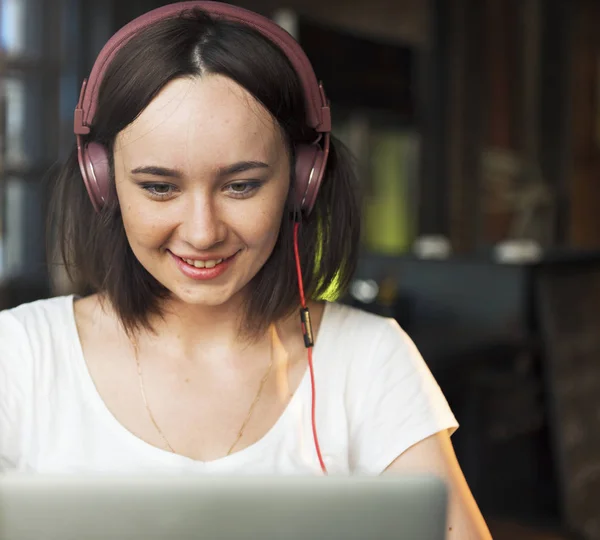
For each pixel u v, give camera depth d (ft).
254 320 3.56
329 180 3.75
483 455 11.71
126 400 3.52
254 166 3.10
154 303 3.55
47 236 3.88
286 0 21.17
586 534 11.73
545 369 12.32
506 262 12.68
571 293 13.02
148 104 3.02
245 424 3.53
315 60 20.26
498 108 23.94
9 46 13.17
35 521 2.06
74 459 3.42
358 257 3.88
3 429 3.43
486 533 3.46
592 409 12.58
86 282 3.76
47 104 13.48
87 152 3.37
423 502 2.13
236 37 3.08
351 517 2.12
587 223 25.35
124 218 3.22
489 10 23.61
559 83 24.16
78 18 13.62
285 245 3.58
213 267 3.20
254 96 3.08
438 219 23.31
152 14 3.12
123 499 2.07
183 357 3.57
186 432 3.49
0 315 3.67
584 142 25.16
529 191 24.11
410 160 23.43
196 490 2.08
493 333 12.19
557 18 24.04
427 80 23.11
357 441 3.67
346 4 22.36
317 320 3.79
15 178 13.00
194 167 3.04
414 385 3.67
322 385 3.65
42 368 3.52
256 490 2.10
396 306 12.48
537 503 12.44
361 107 21.58
